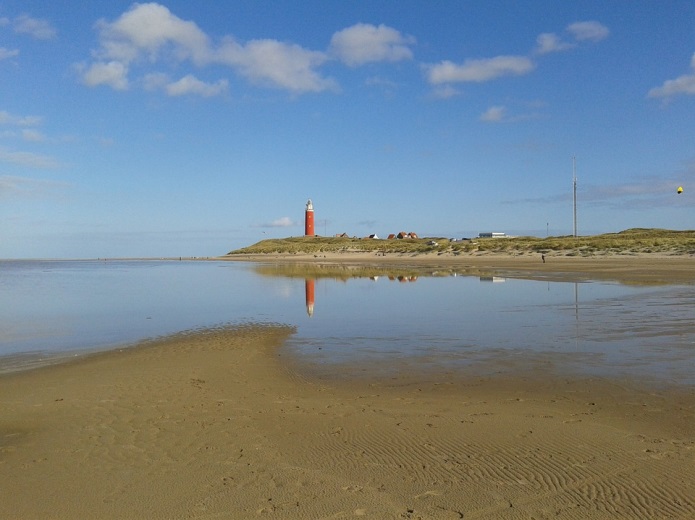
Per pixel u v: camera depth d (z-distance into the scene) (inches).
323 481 219.3
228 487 216.2
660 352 464.8
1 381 427.2
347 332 644.1
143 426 298.5
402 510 193.3
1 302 1107.9
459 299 977.5
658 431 268.8
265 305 981.8
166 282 1777.8
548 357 460.8
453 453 245.4
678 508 190.1
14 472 237.6
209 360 496.4
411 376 413.4
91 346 590.6
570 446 249.8
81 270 3380.9
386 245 4830.2
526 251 2987.2
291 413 318.3
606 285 1173.1
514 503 196.4
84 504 205.3
